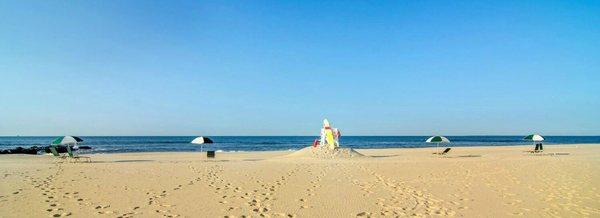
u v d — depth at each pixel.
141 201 8.64
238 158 27.52
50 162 20.92
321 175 13.10
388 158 24.08
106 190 10.03
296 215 7.40
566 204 8.26
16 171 14.21
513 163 16.86
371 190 10.10
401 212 7.64
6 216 7.21
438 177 12.52
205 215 7.38
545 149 37.97
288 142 86.81
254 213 7.54
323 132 27.53
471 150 38.97
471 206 8.14
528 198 8.92
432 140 28.05
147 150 47.78
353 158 24.34
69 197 9.06
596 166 15.31
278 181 11.68
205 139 26.73
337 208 7.99
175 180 11.86
